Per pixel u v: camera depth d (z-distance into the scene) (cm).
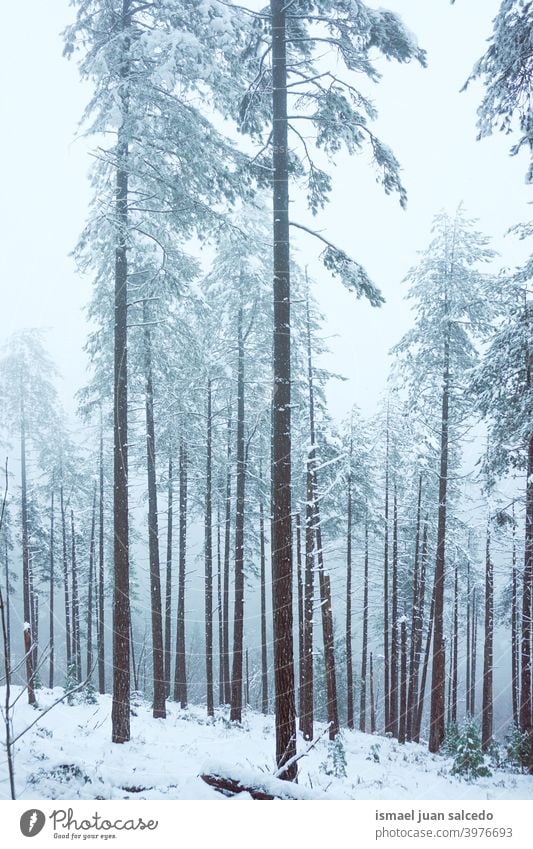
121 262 1112
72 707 1461
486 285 1333
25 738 797
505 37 779
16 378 2248
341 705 3016
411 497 2200
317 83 860
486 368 1203
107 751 866
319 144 914
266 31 886
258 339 1708
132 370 1534
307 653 1667
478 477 1361
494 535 1903
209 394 1847
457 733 1653
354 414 1975
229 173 1002
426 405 1792
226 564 2200
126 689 1026
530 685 1387
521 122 852
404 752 1606
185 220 1116
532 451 1230
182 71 917
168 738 1166
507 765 1378
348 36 825
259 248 1578
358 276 855
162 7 981
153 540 1574
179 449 1930
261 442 1967
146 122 981
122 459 1078
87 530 2975
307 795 626
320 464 1712
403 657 2220
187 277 1288
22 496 2281
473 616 2970
